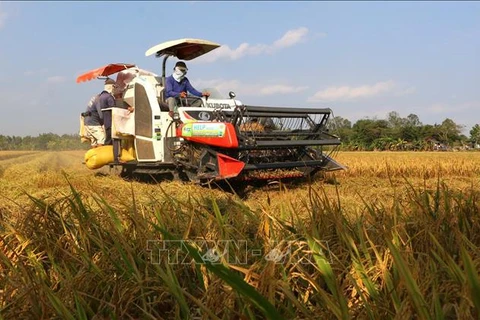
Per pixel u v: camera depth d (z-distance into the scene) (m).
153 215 3.93
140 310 2.71
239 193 9.47
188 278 2.93
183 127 10.14
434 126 100.56
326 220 3.44
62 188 9.75
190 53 11.77
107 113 12.41
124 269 2.90
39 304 2.61
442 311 2.14
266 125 10.12
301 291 2.70
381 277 2.63
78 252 3.08
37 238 3.44
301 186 10.12
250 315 2.28
